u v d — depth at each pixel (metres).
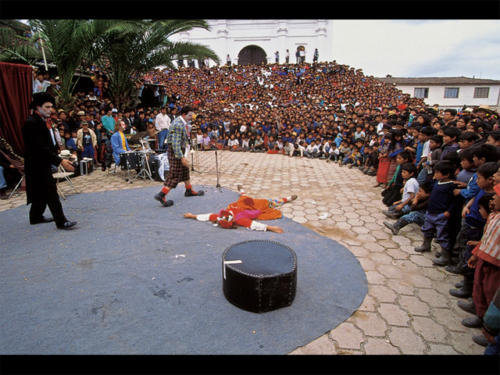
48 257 3.34
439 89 28.44
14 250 3.50
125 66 10.71
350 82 22.70
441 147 4.43
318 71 24.97
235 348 2.14
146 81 14.28
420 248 3.65
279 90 22.02
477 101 28.09
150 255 3.39
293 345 2.18
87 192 5.97
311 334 2.29
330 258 3.42
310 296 2.73
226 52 30.97
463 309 2.60
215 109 18.16
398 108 12.79
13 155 5.80
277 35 30.20
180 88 22.39
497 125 5.52
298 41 30.28
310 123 12.73
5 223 4.32
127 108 11.64
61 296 2.67
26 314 2.45
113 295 2.69
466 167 3.23
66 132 7.27
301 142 10.98
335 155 9.93
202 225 4.27
